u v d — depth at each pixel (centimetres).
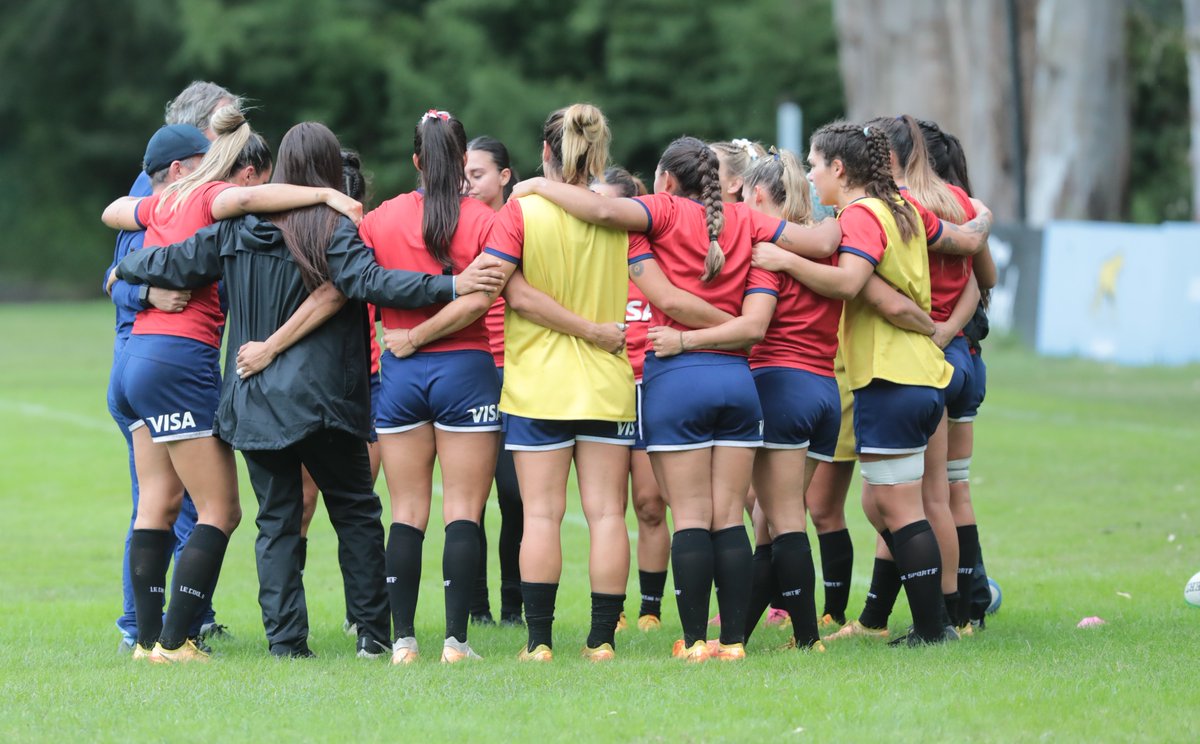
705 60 14725
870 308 1970
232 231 1877
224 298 2061
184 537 2208
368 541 1962
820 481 2234
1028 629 2167
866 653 1914
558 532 1919
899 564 1978
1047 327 7531
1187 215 12444
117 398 1972
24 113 15862
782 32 14325
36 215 15675
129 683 1738
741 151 2105
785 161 2050
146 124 15700
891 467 1964
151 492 1967
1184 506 3438
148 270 1862
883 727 1507
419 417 1895
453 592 1902
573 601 2569
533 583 1912
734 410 1853
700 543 1883
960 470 2175
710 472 1897
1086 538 3073
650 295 1858
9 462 4288
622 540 1931
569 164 1861
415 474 1922
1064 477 3925
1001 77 8512
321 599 2597
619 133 14750
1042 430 4909
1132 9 10338
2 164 15875
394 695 1666
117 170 16025
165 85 15675
